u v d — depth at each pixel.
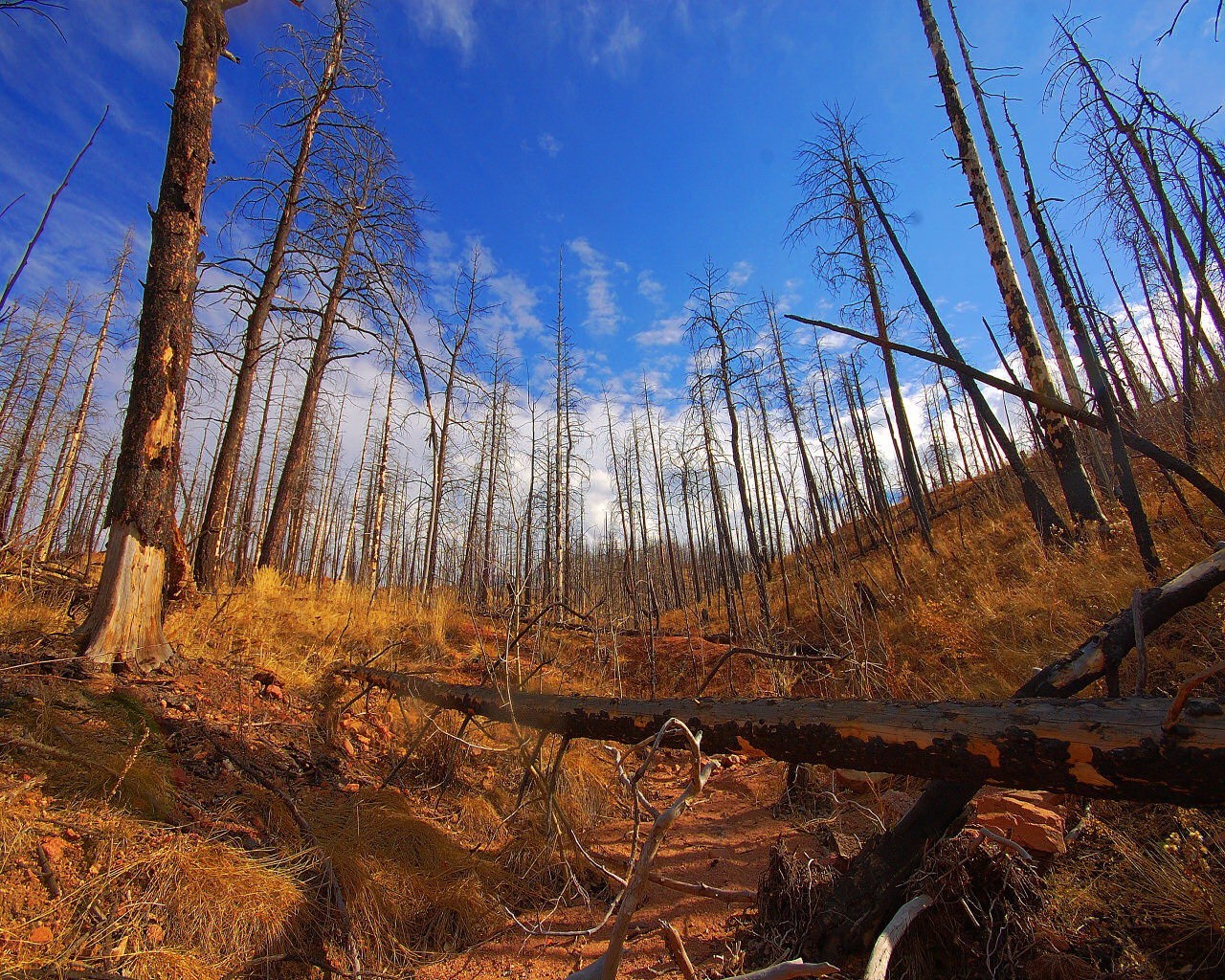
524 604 5.14
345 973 2.65
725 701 2.81
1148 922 2.45
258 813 3.21
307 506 25.81
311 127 10.21
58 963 2.03
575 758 5.15
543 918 3.35
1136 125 6.33
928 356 3.33
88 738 3.05
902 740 2.18
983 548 10.59
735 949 2.74
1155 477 8.15
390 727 5.10
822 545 11.45
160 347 4.50
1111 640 2.64
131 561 4.20
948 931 2.34
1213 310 7.79
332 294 11.16
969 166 9.06
